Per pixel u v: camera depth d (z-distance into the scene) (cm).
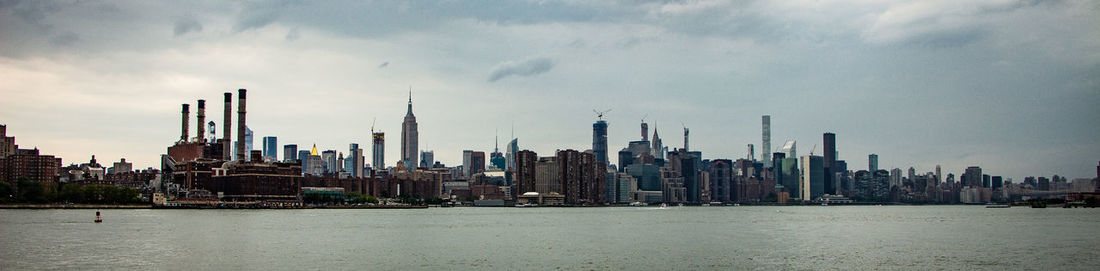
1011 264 17062
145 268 15788
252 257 17938
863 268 16338
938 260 17788
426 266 16625
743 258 18275
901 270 16050
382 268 16225
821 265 16888
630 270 16112
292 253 18900
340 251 19538
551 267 16562
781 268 16375
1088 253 19400
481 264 17025
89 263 16488
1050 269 16212
